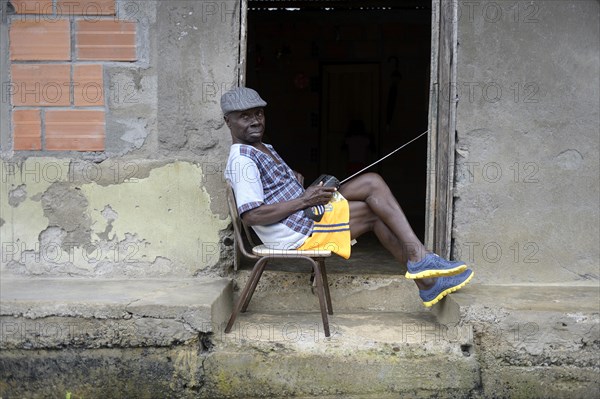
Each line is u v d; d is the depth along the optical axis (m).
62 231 4.31
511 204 4.26
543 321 3.67
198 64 4.23
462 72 4.21
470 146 4.24
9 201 4.29
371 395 3.67
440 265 3.73
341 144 11.20
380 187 3.87
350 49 10.93
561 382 3.70
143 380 3.69
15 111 4.25
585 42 4.20
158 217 4.29
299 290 4.33
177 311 3.63
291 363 3.66
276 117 11.16
